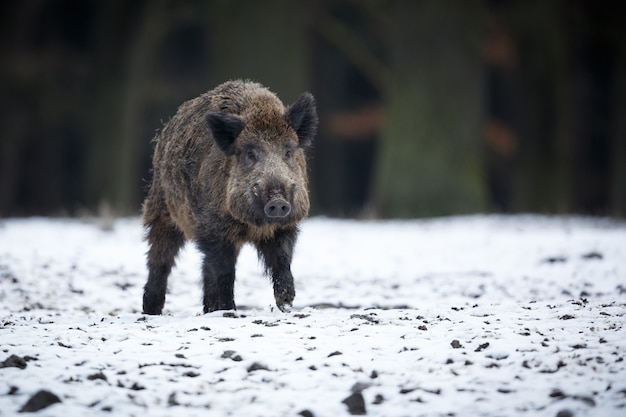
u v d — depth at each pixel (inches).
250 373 677.3
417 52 2773.1
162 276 1043.3
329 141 4175.7
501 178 4308.6
